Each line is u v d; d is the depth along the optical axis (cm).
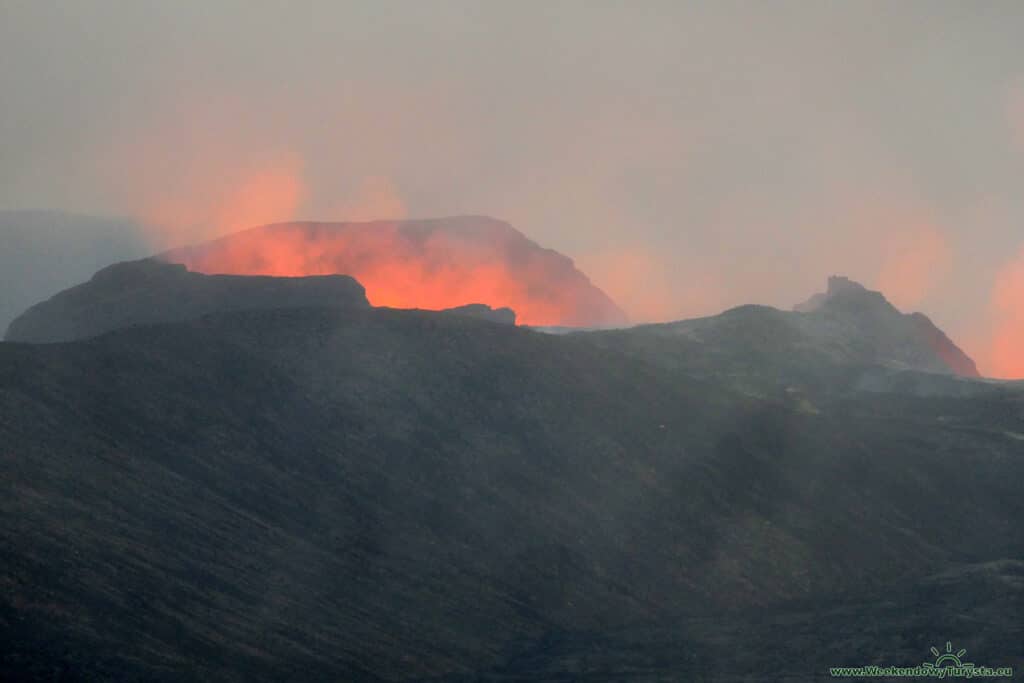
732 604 17450
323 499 16625
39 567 11838
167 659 11412
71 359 16975
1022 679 13688
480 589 16075
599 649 15225
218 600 13162
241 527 15050
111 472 14712
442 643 14475
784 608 17400
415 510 17225
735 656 15062
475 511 17662
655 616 16825
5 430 14375
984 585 17638
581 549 17638
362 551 15838
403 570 15775
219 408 17588
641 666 14550
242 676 11738
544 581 16750
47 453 14338
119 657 11031
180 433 16575
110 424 15912
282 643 12862
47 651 10600
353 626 13975
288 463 17100
